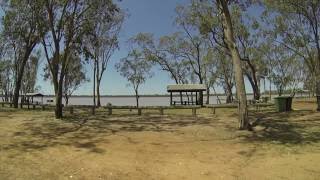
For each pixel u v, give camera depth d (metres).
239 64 19.78
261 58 55.84
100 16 26.19
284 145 15.79
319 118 23.88
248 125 19.41
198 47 58.28
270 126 20.58
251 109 34.03
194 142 16.33
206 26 35.22
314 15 29.80
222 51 47.62
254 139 17.11
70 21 24.70
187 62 59.56
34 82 70.94
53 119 23.48
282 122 22.36
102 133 18.45
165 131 19.05
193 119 24.27
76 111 31.27
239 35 45.66
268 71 64.31
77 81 62.94
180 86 48.78
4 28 36.59
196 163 12.78
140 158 13.38
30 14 34.47
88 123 21.95
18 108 36.69
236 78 19.75
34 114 27.66
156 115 27.28
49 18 24.31
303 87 68.75
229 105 37.97
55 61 24.16
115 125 21.20
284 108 29.81
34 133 18.34
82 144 15.67
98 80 51.53
